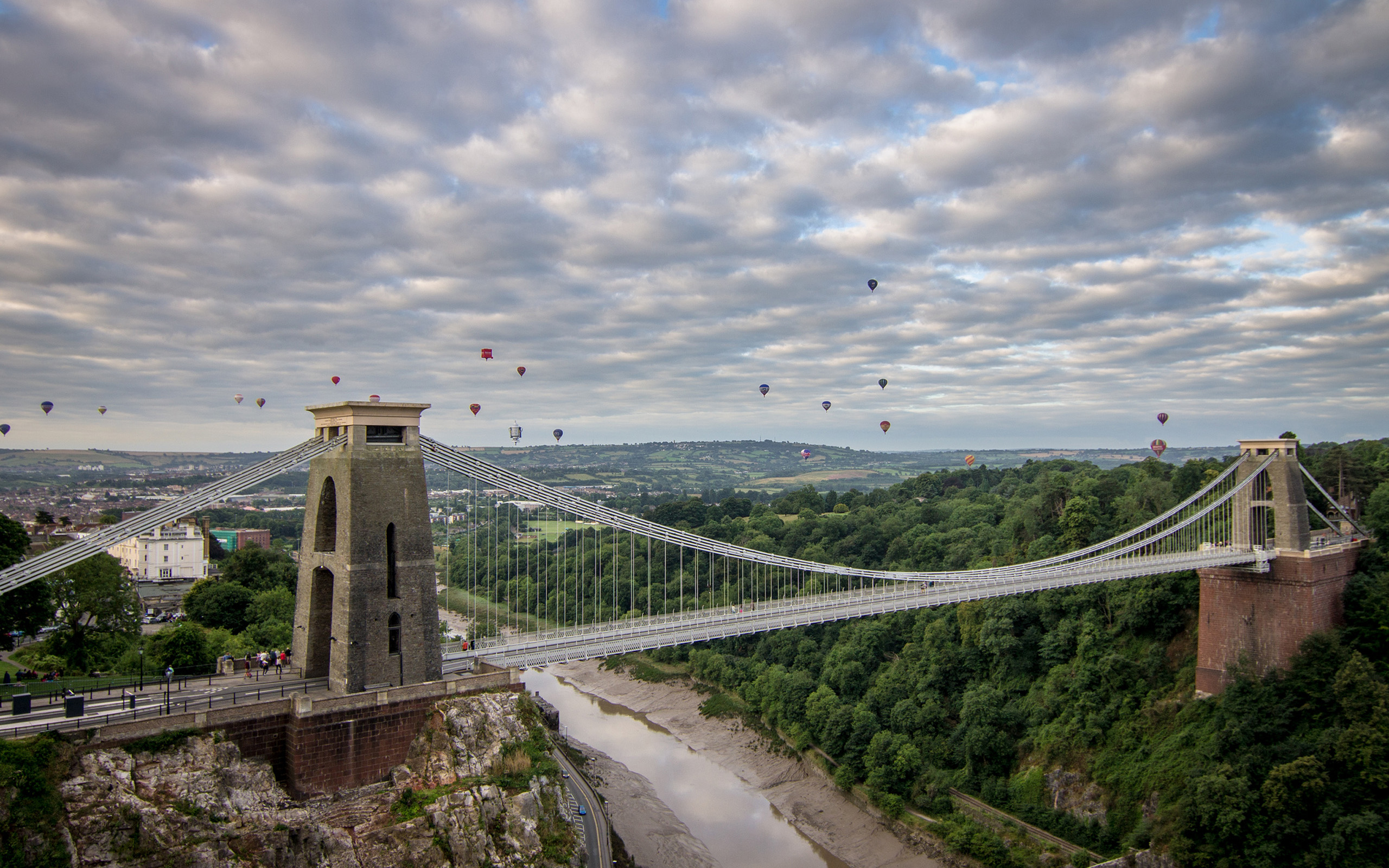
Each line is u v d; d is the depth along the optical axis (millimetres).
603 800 73438
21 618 59469
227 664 50625
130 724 37344
